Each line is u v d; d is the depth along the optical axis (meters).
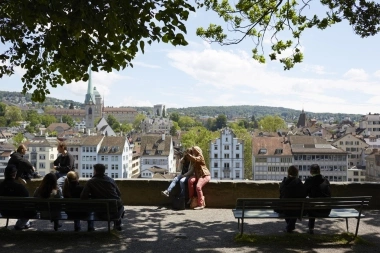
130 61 8.00
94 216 8.70
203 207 11.78
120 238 8.63
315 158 86.81
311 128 176.75
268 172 88.06
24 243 8.15
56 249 7.80
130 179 12.34
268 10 13.01
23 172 11.46
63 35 7.41
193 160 11.87
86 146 104.00
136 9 7.07
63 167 11.55
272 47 14.35
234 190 11.92
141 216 10.78
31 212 8.66
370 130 154.12
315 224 9.98
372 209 11.74
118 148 103.69
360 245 8.17
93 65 8.16
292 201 8.34
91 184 8.63
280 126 191.12
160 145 112.62
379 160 88.00
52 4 6.85
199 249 7.91
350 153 114.31
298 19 13.84
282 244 8.22
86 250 7.77
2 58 9.27
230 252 7.73
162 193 11.65
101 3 7.01
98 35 7.58
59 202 8.34
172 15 7.24
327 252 7.74
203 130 123.56
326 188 8.91
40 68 9.42
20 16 7.42
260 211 9.03
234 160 102.44
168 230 9.36
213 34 14.25
